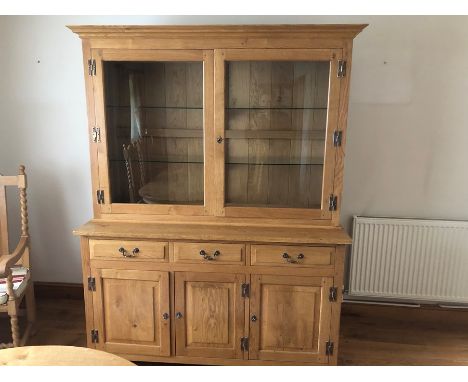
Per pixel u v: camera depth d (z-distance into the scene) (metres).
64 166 2.49
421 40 2.14
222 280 1.87
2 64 2.38
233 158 1.99
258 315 1.89
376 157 2.29
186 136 2.00
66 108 2.41
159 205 2.01
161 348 1.97
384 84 2.21
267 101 1.93
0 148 2.49
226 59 1.82
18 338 1.98
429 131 2.24
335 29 1.71
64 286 2.64
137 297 1.93
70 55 2.35
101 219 2.04
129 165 2.05
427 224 2.25
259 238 1.79
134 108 2.00
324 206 1.92
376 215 2.36
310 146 1.94
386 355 2.12
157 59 1.85
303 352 1.91
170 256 1.87
